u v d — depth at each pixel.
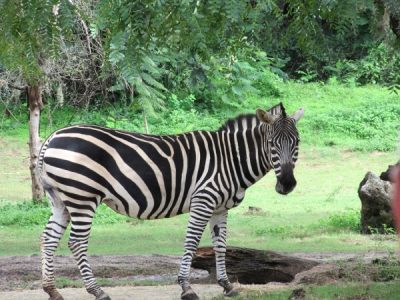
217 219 14.27
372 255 20.55
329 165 45.22
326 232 27.11
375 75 57.16
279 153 13.74
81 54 33.09
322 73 60.53
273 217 31.81
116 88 36.16
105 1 10.90
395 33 10.73
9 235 28.58
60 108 48.28
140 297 13.94
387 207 25.91
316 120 51.50
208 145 13.95
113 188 13.40
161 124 49.75
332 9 10.49
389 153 47.12
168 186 13.64
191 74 48.31
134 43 10.78
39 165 13.68
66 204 13.29
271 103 55.19
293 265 16.39
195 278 17.42
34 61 11.84
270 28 12.01
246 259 16.45
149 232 29.00
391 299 12.32
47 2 10.60
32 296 14.41
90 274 13.33
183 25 10.94
